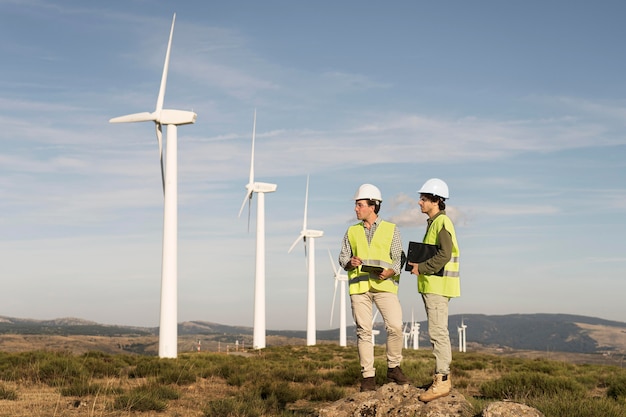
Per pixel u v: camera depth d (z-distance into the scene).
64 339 173.00
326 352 53.91
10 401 16.19
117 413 14.62
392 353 11.50
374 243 11.09
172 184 43.75
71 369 22.62
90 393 17.80
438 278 10.41
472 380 25.45
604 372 33.22
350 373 23.25
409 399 10.55
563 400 14.63
